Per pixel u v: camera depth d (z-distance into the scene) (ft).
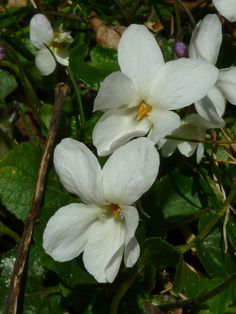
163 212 0.26
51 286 0.24
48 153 0.25
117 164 0.20
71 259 0.21
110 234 0.20
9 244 0.26
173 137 0.24
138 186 0.20
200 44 0.23
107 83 0.21
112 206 0.20
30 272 0.24
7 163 0.24
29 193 0.25
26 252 0.23
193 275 0.24
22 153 0.25
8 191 0.24
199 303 0.23
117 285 0.23
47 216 0.23
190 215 0.26
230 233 0.25
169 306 0.23
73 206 0.20
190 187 0.26
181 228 0.26
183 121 0.24
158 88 0.22
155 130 0.21
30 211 0.23
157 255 0.21
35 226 0.23
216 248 0.25
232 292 0.24
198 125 0.24
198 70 0.21
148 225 0.24
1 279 0.24
